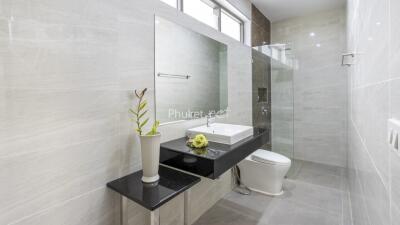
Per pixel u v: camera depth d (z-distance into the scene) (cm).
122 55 134
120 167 134
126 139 138
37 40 97
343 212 210
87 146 117
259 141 198
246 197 241
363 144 136
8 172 90
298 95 360
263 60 321
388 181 73
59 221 107
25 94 94
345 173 306
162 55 163
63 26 106
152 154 125
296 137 367
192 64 194
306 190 257
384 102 78
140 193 114
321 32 334
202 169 135
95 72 120
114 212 132
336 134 333
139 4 144
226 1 241
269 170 243
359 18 152
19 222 94
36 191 99
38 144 99
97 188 123
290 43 337
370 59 108
